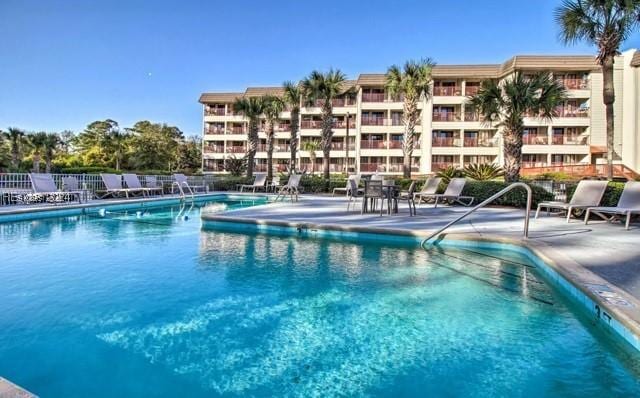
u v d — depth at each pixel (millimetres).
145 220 10242
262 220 8383
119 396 2342
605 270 4223
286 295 4207
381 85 38906
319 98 22406
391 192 9844
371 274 5062
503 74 34531
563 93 12609
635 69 31984
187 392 2389
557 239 6191
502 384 2512
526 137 34438
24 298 4012
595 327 3332
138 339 3098
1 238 7480
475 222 8320
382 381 2531
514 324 3467
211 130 46625
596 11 12648
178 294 4207
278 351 2926
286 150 44281
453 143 36719
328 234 7730
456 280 4805
